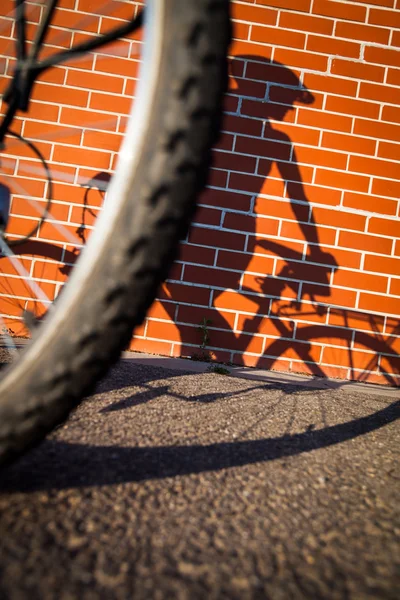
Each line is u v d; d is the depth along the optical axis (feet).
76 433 3.16
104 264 1.69
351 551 2.04
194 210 1.73
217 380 5.72
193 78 1.60
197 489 2.49
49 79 7.16
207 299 7.25
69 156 7.18
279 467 3.00
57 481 2.36
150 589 1.60
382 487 2.87
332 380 7.02
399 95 7.43
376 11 7.40
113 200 1.72
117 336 1.70
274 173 7.32
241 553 1.92
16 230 7.04
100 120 7.23
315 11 7.36
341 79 7.40
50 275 7.07
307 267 7.32
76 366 1.71
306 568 1.86
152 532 1.99
